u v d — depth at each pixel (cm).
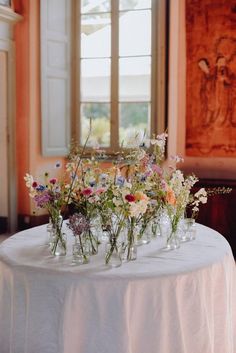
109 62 634
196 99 578
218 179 550
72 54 643
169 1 578
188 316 223
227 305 247
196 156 584
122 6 624
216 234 299
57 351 214
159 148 272
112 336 210
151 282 213
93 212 242
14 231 612
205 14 565
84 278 212
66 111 632
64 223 325
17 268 227
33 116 602
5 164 606
